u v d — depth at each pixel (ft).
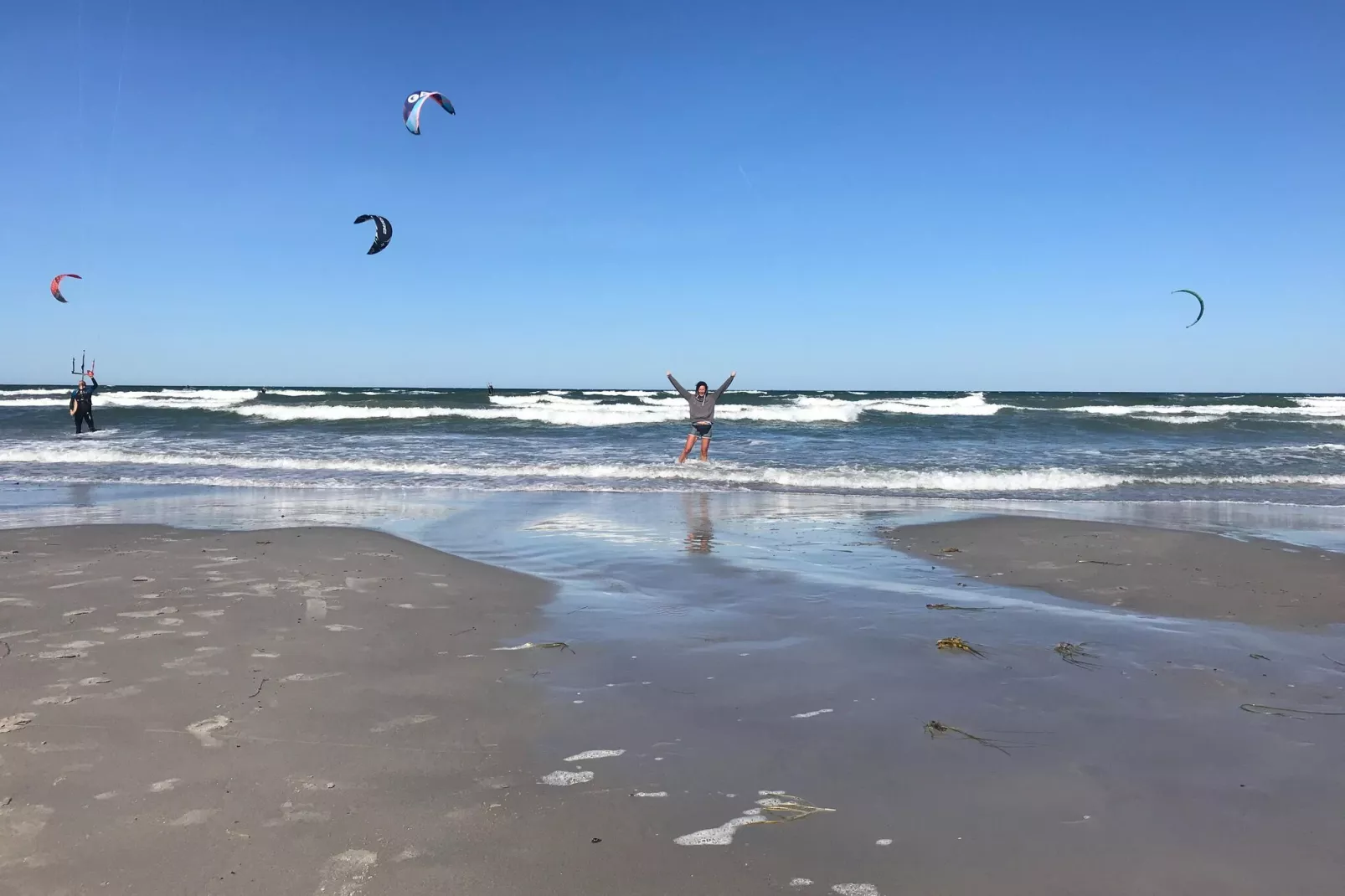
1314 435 80.12
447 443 63.72
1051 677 13.65
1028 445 65.31
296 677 13.03
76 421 68.90
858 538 27.32
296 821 8.61
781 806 9.11
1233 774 10.02
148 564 20.98
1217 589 20.29
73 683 12.52
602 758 10.32
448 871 7.77
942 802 9.25
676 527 29.43
